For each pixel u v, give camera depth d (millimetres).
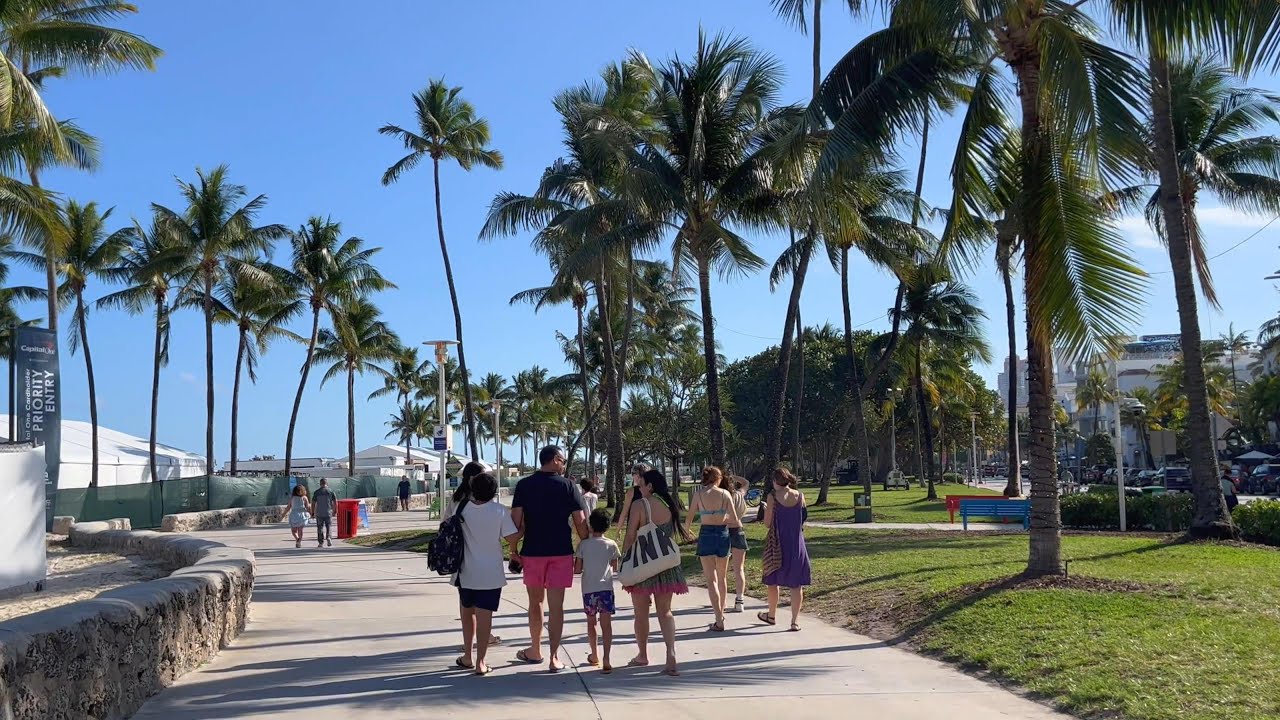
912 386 63531
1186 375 18250
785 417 65500
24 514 13883
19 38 18000
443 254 38594
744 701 7094
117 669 6547
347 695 7387
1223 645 7730
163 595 7641
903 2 11250
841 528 24484
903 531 22766
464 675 8117
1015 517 23672
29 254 41812
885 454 85250
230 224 43844
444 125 38469
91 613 6164
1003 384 144375
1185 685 6723
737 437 62781
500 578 8156
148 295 45094
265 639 10102
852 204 13727
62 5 20234
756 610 11758
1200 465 18062
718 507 10445
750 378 67812
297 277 49719
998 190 12344
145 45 18516
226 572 9688
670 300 48469
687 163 20203
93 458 40656
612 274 28703
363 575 17109
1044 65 10500
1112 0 10586
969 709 6789
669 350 50375
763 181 19453
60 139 16484
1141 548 16203
